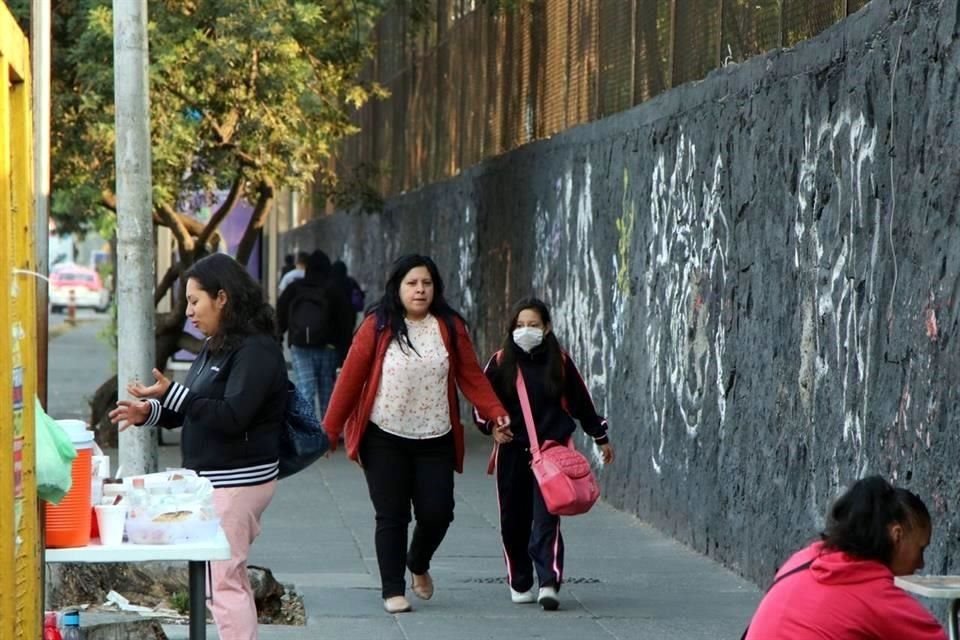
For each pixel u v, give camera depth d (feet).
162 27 144.05
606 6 131.23
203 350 63.41
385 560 82.28
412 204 229.86
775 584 46.85
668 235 108.88
